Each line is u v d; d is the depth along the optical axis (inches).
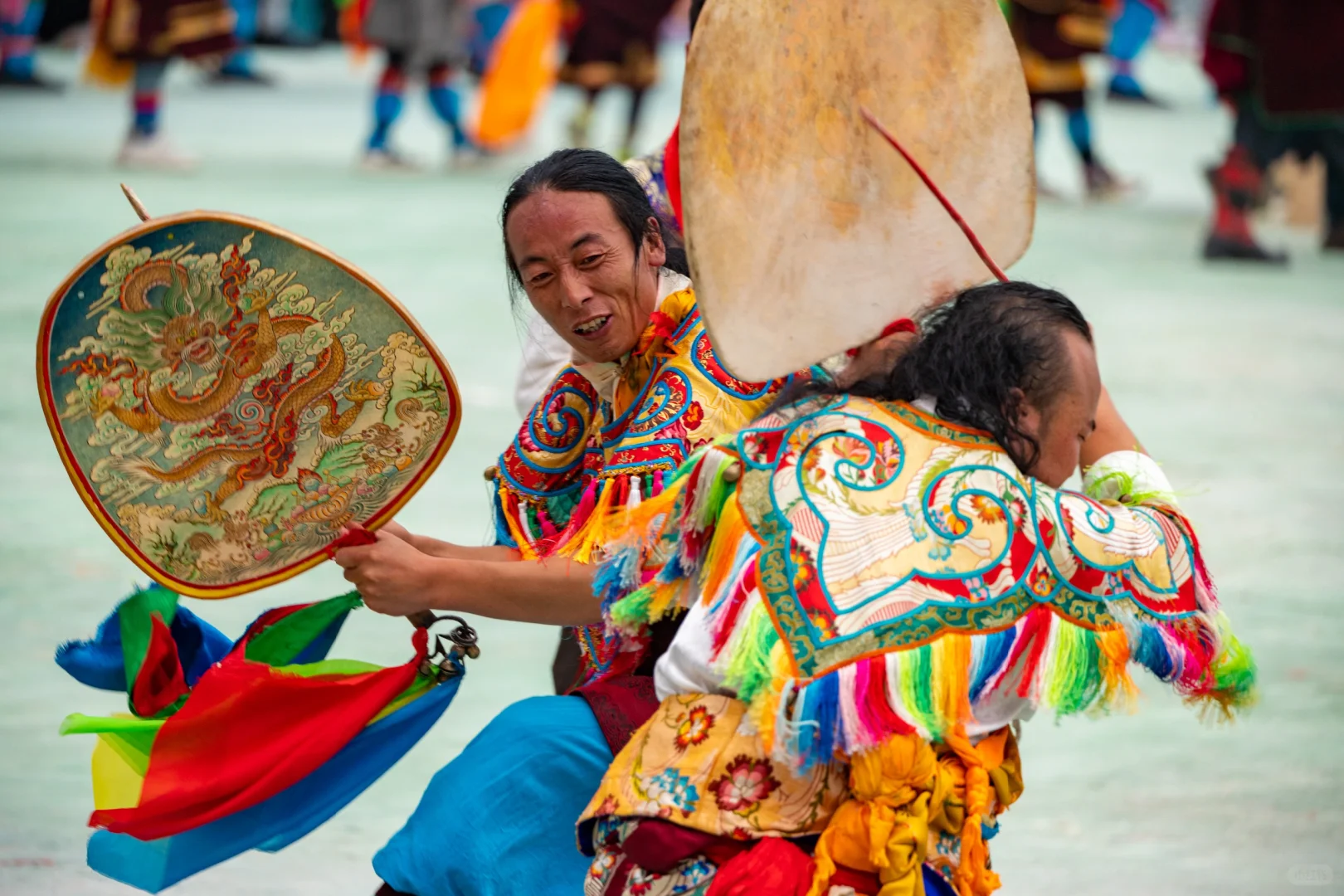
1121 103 1680.6
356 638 368.5
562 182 198.2
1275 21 837.2
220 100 1544.0
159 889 209.5
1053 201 1096.8
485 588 195.9
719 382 199.2
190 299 194.7
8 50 1505.9
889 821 163.3
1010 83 184.2
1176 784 305.9
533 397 257.4
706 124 165.9
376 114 1133.7
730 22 165.0
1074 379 170.2
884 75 177.2
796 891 167.0
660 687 177.6
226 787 202.1
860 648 161.9
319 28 2000.5
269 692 202.8
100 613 371.9
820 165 173.6
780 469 169.0
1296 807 294.7
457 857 198.7
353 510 207.9
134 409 197.3
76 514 447.2
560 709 202.1
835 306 176.2
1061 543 168.6
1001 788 171.9
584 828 184.5
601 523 196.2
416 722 210.4
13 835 272.2
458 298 715.4
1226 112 1676.9
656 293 206.2
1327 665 356.8
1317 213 1029.8
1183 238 962.7
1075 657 167.8
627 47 1115.3
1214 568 413.4
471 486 466.9
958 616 163.9
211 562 206.1
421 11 1125.1
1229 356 659.4
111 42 1051.9
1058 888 262.2
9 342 613.3
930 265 181.6
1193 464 505.0
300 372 201.5
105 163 1076.5
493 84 1171.9
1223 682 180.9
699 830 169.6
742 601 167.5
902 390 173.5
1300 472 501.0
